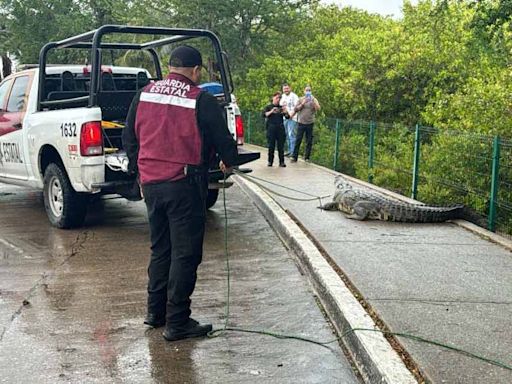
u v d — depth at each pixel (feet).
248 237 25.88
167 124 15.14
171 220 15.30
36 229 27.66
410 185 36.22
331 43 77.15
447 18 54.08
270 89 75.15
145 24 83.25
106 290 19.24
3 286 19.71
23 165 29.76
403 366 12.93
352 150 44.62
